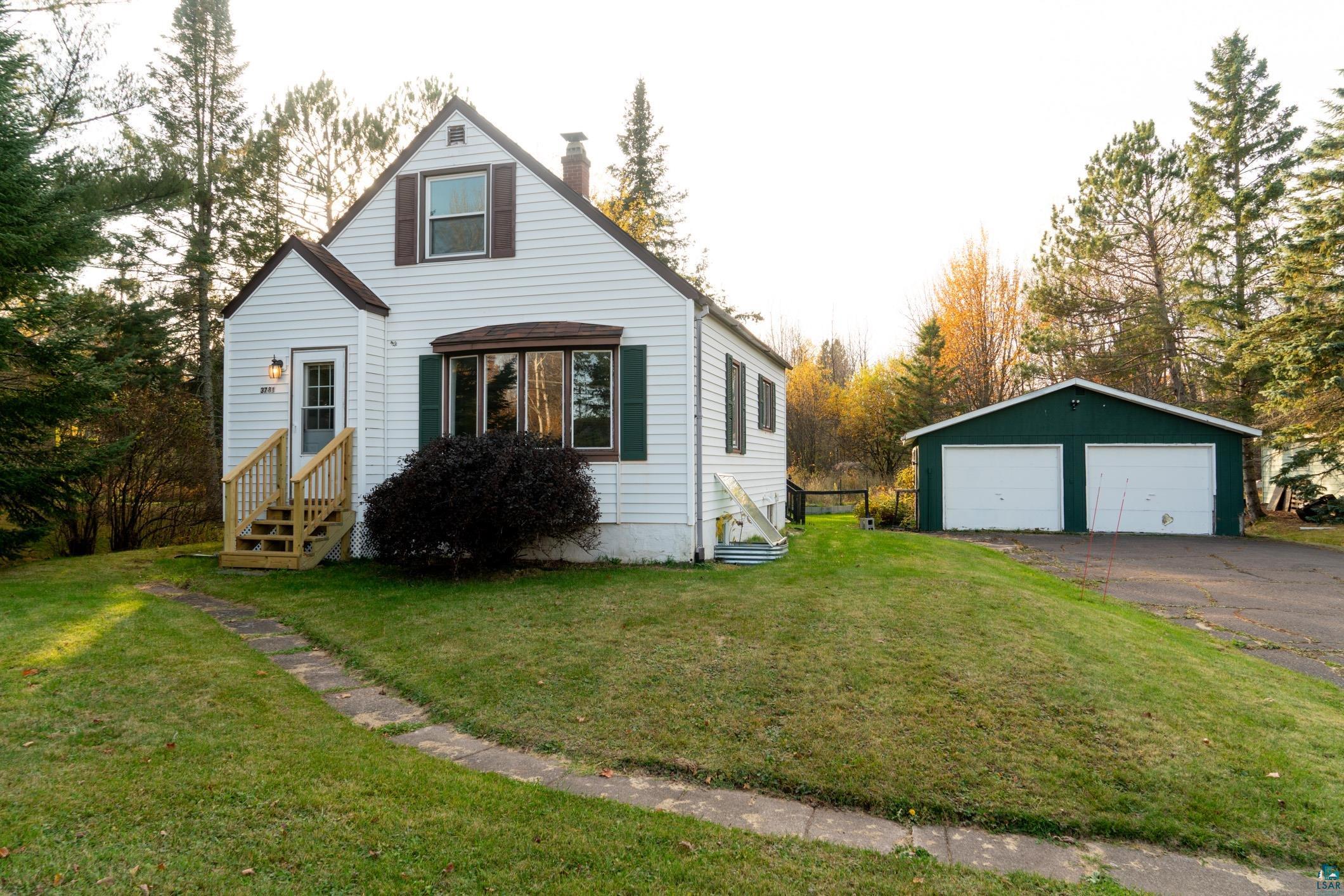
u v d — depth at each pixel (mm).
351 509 11586
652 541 11125
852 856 3639
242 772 4176
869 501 23469
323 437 11875
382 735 4988
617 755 4719
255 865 3324
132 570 10766
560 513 9711
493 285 11750
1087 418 20078
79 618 7238
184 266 21719
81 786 3936
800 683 5727
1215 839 3885
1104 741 4844
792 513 20953
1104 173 28250
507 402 11617
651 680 5867
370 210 12336
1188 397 28391
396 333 12102
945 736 4898
